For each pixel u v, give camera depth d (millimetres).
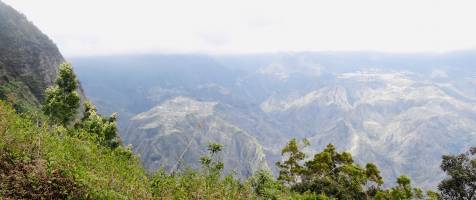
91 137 21047
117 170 17625
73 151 17406
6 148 14008
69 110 43125
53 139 17547
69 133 21438
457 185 58281
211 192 19656
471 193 57625
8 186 12055
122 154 22953
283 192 30141
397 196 57906
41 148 15258
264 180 26281
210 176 22484
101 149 20219
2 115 16953
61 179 13500
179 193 18031
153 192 17750
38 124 20062
